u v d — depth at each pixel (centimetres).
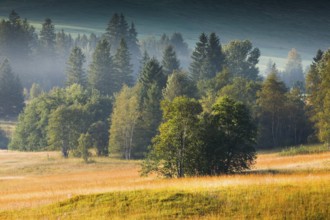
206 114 8994
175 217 4331
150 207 4581
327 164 8800
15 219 4650
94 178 11025
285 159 11325
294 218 4147
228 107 8675
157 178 9075
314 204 4341
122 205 4688
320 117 15012
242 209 4375
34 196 7062
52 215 4628
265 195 4634
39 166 14600
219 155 8525
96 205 4769
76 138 17712
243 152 8700
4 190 9294
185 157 8538
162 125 8719
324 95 16050
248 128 8756
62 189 8169
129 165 14725
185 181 6438
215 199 4662
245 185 5094
